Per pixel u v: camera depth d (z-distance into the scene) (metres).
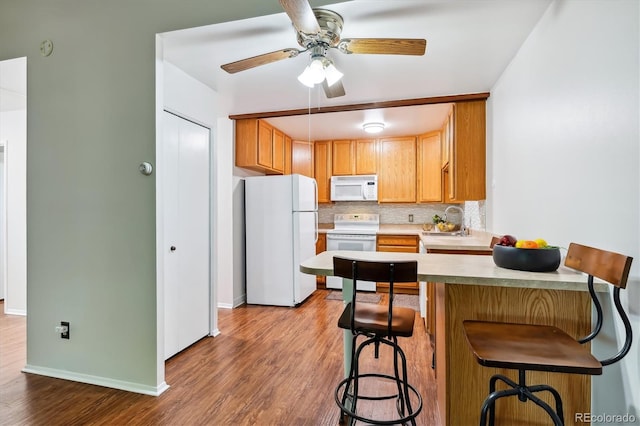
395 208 5.11
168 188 2.54
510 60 2.39
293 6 1.46
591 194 1.41
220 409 1.89
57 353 2.28
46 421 1.78
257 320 3.41
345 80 2.75
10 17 2.35
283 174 4.58
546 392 1.47
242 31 2.04
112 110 2.14
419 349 2.68
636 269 1.16
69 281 2.24
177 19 2.02
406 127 4.26
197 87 2.82
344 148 4.93
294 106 3.49
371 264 1.42
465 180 3.11
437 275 1.42
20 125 3.58
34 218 2.31
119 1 2.13
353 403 1.55
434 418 1.79
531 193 2.05
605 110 1.31
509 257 1.53
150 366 2.08
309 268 1.62
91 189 2.19
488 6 1.77
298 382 2.18
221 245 3.85
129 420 1.79
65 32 2.23
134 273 2.12
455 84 2.85
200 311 2.89
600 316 1.26
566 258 1.47
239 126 3.88
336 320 3.40
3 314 3.65
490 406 1.18
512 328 1.34
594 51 1.38
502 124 2.65
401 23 1.92
